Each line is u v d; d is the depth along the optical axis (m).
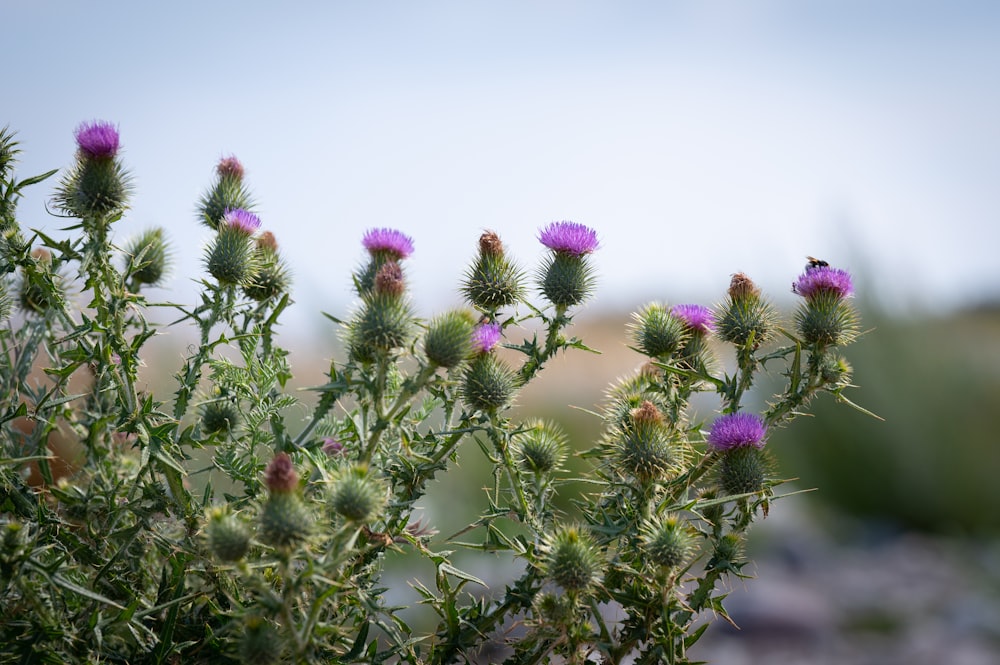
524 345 3.00
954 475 12.67
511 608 2.60
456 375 2.85
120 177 2.87
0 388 2.74
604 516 2.75
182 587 2.39
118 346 2.70
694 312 3.40
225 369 2.84
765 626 8.23
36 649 2.29
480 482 8.85
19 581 2.25
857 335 3.28
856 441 13.01
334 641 2.45
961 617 8.55
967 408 13.02
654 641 2.58
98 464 2.78
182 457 2.73
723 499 2.72
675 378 3.26
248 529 2.29
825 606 8.84
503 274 3.24
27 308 3.10
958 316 15.27
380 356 2.56
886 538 12.05
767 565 10.32
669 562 2.51
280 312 2.93
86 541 2.70
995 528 12.40
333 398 2.73
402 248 3.24
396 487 2.80
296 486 2.18
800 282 3.29
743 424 2.88
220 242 2.94
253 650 2.13
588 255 3.28
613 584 2.71
